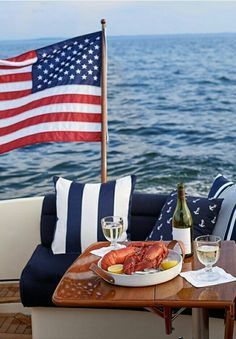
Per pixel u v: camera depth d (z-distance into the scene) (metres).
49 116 3.60
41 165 9.10
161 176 9.82
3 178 9.08
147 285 1.97
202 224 2.89
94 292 1.95
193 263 2.19
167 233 2.96
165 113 9.95
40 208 3.54
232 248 2.37
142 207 3.25
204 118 9.87
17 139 3.60
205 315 2.18
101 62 3.57
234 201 2.89
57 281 2.82
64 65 3.58
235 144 9.80
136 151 9.82
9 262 3.56
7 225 3.53
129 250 2.13
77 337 2.85
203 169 9.83
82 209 3.18
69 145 9.15
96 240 3.13
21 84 3.57
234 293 1.88
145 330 2.77
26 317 3.31
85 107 3.60
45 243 3.31
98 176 9.30
